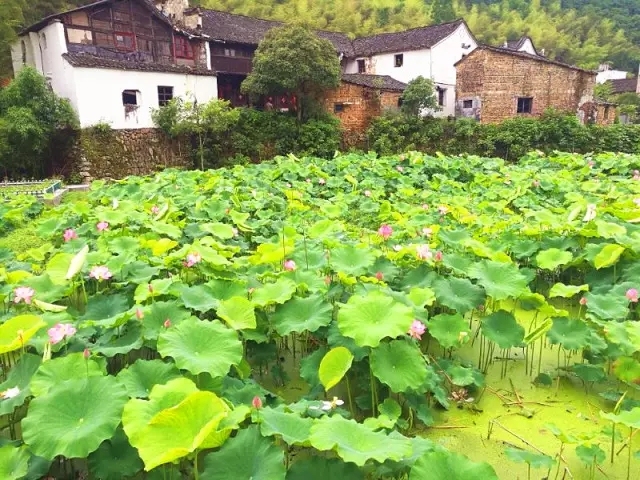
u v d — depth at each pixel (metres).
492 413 3.90
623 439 3.49
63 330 3.33
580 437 3.05
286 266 4.82
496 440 3.58
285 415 2.84
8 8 19.48
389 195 12.16
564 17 60.25
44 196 11.82
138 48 20.05
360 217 9.71
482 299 4.58
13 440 3.07
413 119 24.45
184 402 2.41
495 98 25.80
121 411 2.64
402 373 3.44
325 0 41.94
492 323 4.39
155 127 19.64
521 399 4.07
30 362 3.38
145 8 20.06
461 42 29.69
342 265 4.98
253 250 7.42
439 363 4.24
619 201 9.09
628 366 3.93
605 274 5.49
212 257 4.99
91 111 17.88
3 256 6.49
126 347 3.53
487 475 2.47
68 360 3.18
